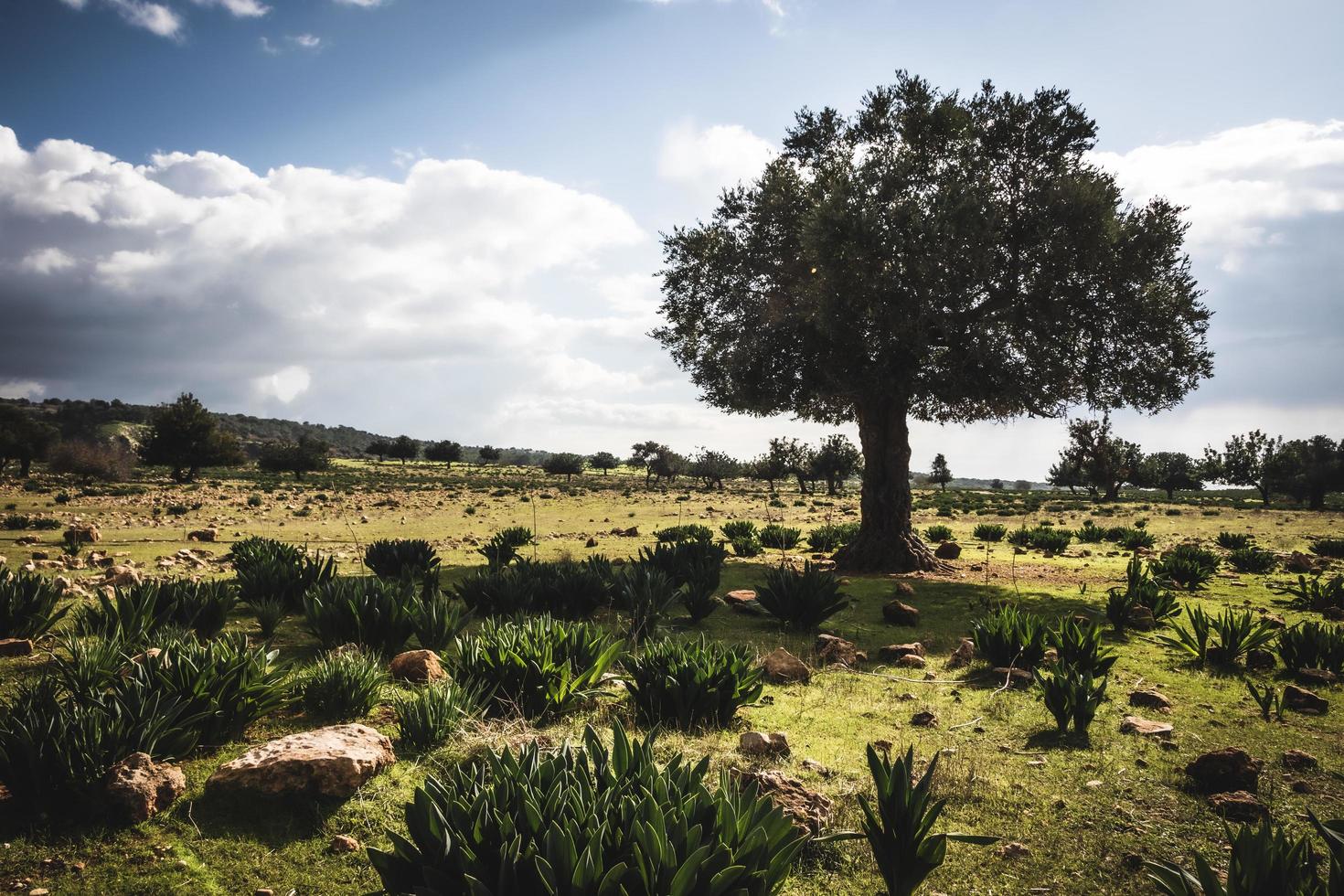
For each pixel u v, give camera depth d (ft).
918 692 24.50
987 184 53.01
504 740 16.85
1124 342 54.65
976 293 54.34
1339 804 15.93
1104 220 50.42
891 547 58.95
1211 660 29.60
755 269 61.26
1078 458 216.74
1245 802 15.39
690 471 268.62
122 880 12.05
